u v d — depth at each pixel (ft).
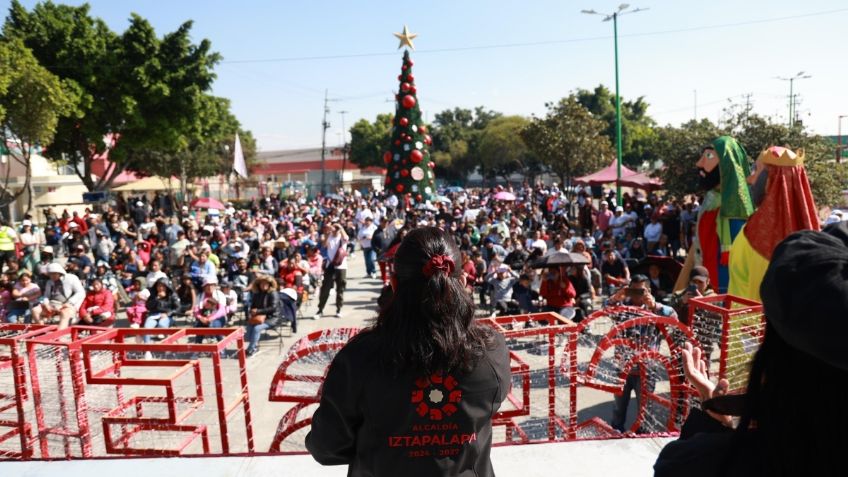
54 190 119.85
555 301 31.30
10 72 62.08
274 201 125.90
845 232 3.75
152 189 133.49
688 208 57.31
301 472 10.33
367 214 70.23
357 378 5.42
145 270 45.03
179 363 12.19
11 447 14.20
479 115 266.16
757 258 17.98
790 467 3.39
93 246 57.26
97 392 15.62
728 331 11.98
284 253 48.57
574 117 110.01
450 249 5.71
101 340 12.55
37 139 68.18
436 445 5.43
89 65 81.76
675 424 13.58
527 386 12.64
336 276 39.32
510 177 241.76
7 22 82.02
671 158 67.56
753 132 63.10
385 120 239.30
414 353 5.26
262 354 31.14
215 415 20.42
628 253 47.80
